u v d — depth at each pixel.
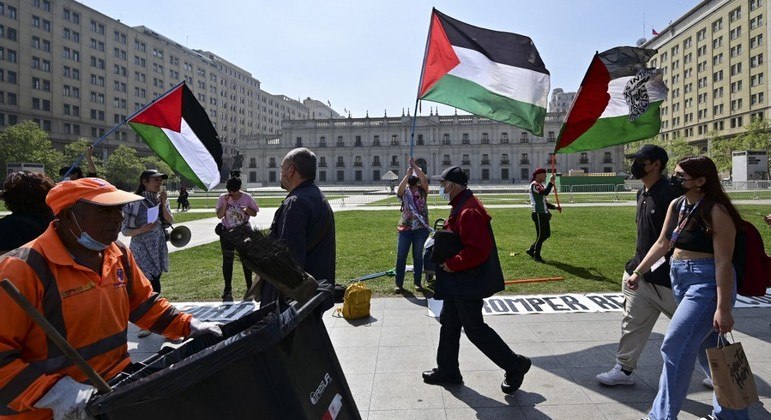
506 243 11.34
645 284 3.44
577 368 3.91
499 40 5.85
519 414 3.15
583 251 10.05
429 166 91.56
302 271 1.78
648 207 3.51
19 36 63.47
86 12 72.62
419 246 6.80
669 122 89.44
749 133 59.06
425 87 5.98
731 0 72.50
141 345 4.75
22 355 1.73
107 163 57.62
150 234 5.17
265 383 1.44
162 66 87.62
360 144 94.06
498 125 89.44
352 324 5.25
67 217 1.84
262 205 29.33
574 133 5.57
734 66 72.44
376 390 3.55
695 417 3.07
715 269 2.73
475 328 3.40
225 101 107.81
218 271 8.58
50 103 67.50
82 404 1.47
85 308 1.84
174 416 1.39
